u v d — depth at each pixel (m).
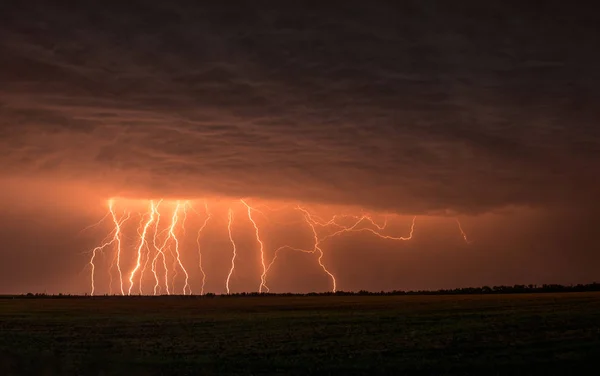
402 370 25.62
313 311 51.94
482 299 61.50
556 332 32.88
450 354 28.38
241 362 27.16
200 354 29.09
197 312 53.12
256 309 56.12
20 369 24.30
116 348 31.09
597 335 31.41
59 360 26.50
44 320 45.78
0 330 39.06
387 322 40.56
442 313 45.50
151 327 40.34
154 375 24.58
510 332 33.66
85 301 74.31
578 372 25.03
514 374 24.86
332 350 29.75
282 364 26.70
